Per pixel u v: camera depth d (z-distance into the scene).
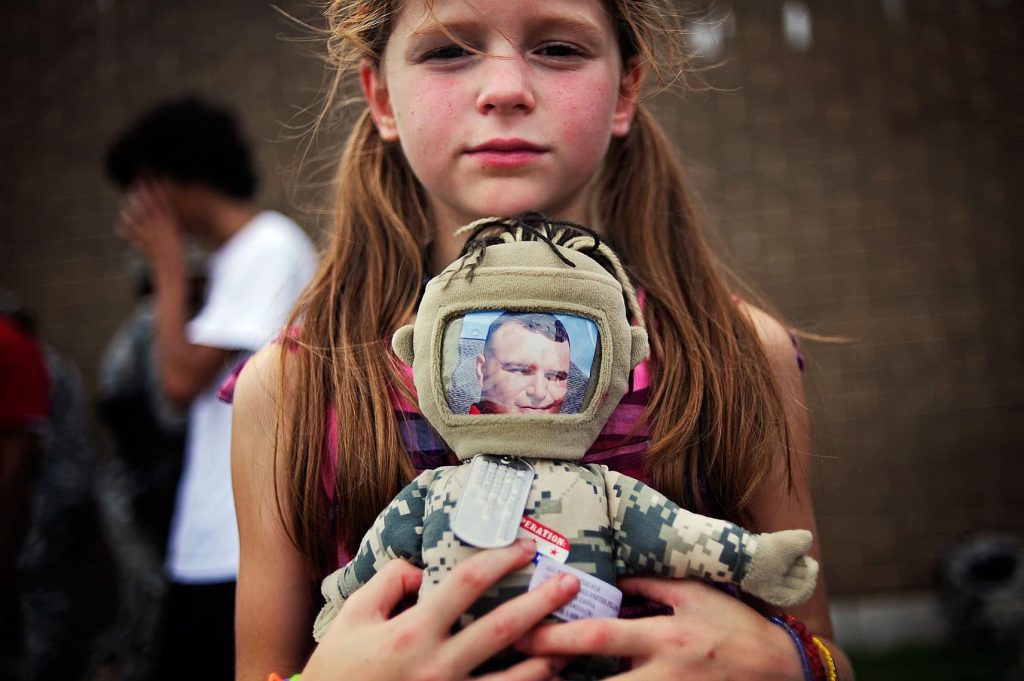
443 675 1.12
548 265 1.26
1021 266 4.50
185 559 2.53
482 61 1.38
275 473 1.47
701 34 4.31
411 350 1.31
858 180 4.56
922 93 4.55
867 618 4.27
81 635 4.17
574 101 1.38
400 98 1.45
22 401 2.74
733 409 1.46
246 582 1.50
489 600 1.18
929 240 4.53
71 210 4.70
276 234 2.81
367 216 1.62
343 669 1.15
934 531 4.41
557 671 1.18
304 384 1.48
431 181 1.43
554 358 1.22
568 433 1.23
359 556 1.31
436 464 1.38
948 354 4.49
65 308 4.67
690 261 1.65
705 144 4.57
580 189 1.45
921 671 3.70
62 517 3.30
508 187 1.37
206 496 2.55
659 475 1.37
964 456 4.45
